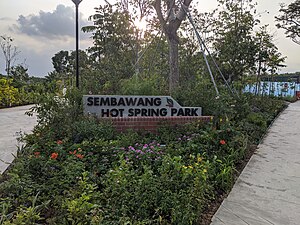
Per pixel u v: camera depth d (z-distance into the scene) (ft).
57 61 132.46
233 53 43.55
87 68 49.52
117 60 48.65
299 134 25.12
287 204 11.08
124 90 23.73
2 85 52.85
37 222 8.09
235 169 14.34
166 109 21.54
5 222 7.09
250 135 22.18
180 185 10.29
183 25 47.96
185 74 47.32
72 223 7.50
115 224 8.00
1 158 15.15
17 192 9.30
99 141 14.89
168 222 8.89
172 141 17.12
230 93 30.60
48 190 9.67
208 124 19.85
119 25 53.42
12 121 30.14
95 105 20.43
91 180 10.79
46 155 13.11
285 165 15.93
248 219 9.85
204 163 12.44
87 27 62.75
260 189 12.48
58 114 17.69
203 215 10.00
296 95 87.15
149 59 43.98
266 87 67.26
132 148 13.83
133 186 9.84
